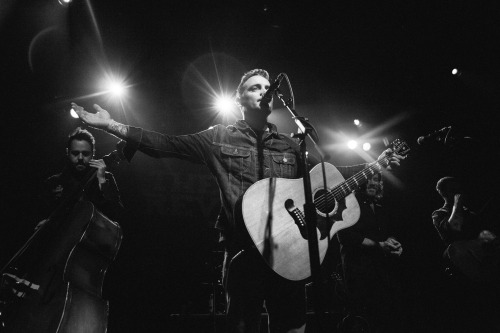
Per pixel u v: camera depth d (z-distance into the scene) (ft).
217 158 7.88
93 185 10.82
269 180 7.60
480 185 15.47
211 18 19.65
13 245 11.43
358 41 20.39
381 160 8.96
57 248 9.05
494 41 18.10
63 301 8.36
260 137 8.32
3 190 17.35
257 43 20.90
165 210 21.93
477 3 17.10
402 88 21.72
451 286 14.48
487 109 19.56
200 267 20.07
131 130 7.58
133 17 19.08
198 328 14.40
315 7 19.01
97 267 9.47
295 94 22.99
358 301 12.89
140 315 17.92
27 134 19.08
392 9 18.54
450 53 19.42
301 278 7.05
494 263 13.08
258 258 7.04
